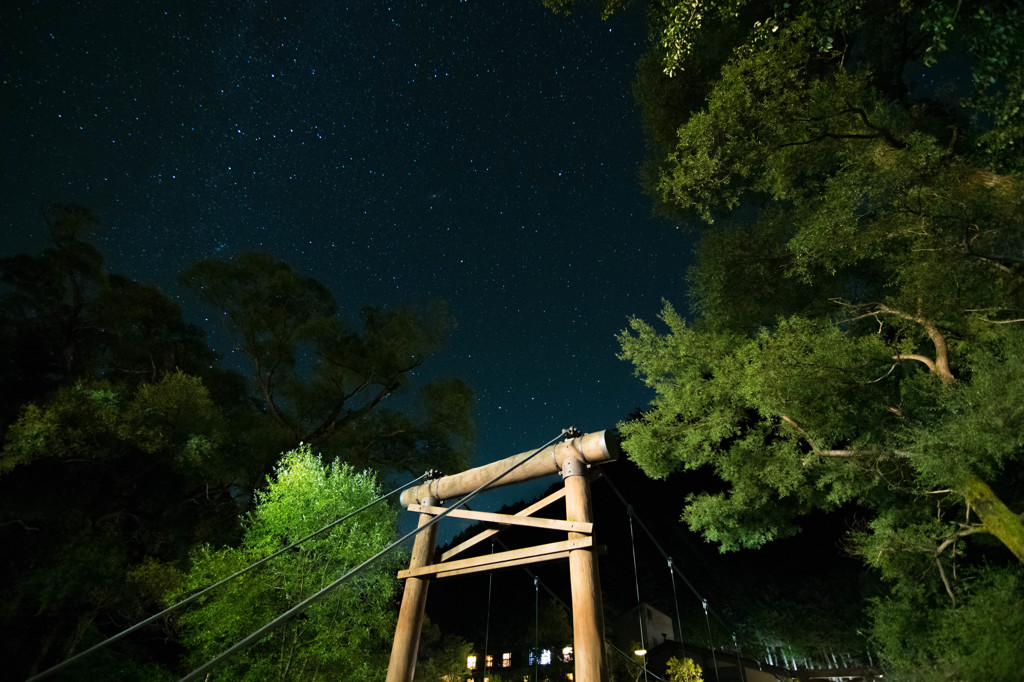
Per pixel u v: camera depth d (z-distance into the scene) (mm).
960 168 7781
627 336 11859
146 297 18734
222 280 20500
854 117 8766
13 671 11562
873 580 15531
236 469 16547
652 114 12750
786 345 9422
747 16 11000
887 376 10344
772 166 9117
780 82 8391
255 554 9648
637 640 27766
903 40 9852
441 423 22594
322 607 9531
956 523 9344
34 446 12148
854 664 25703
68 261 17359
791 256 11812
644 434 11383
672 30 8336
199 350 20672
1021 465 10109
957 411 8016
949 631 8680
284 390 21547
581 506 5566
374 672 9922
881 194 7914
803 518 37031
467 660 22172
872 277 12102
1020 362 6945
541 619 29922
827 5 7871
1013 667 7527
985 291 8820
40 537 12945
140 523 14234
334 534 10016
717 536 10836
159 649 13820
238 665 8805
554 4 9172
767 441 11273
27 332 16516
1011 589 8273
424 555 6613
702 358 11367
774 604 31422
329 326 22234
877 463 9586
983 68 6469
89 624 12266
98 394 13508
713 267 12172
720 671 24516
